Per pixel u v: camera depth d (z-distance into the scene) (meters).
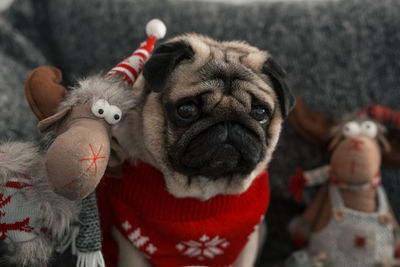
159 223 0.52
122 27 0.72
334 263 0.60
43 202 0.44
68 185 0.39
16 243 0.45
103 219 0.55
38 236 0.45
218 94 0.47
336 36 0.67
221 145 0.46
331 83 0.67
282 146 0.69
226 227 0.53
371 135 0.60
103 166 0.41
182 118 0.48
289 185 0.65
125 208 0.53
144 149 0.52
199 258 0.56
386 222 0.59
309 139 0.66
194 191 0.51
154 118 0.49
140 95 0.51
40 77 0.44
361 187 0.60
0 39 0.69
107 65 0.70
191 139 0.47
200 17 0.71
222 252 0.55
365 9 0.67
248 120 0.47
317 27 0.68
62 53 0.74
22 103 0.62
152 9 0.72
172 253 0.54
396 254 0.60
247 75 0.49
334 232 0.60
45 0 0.75
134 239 0.53
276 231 0.71
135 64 0.49
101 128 0.42
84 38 0.73
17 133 0.58
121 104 0.45
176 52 0.48
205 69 0.48
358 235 0.59
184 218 0.52
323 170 0.64
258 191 0.56
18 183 0.44
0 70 0.64
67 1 0.74
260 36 0.69
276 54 0.69
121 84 0.46
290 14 0.69
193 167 0.48
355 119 0.62
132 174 0.53
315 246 0.62
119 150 0.46
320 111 0.67
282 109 0.51
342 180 0.60
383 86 0.66
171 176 0.50
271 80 0.52
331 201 0.62
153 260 0.54
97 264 0.48
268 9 0.71
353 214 0.60
